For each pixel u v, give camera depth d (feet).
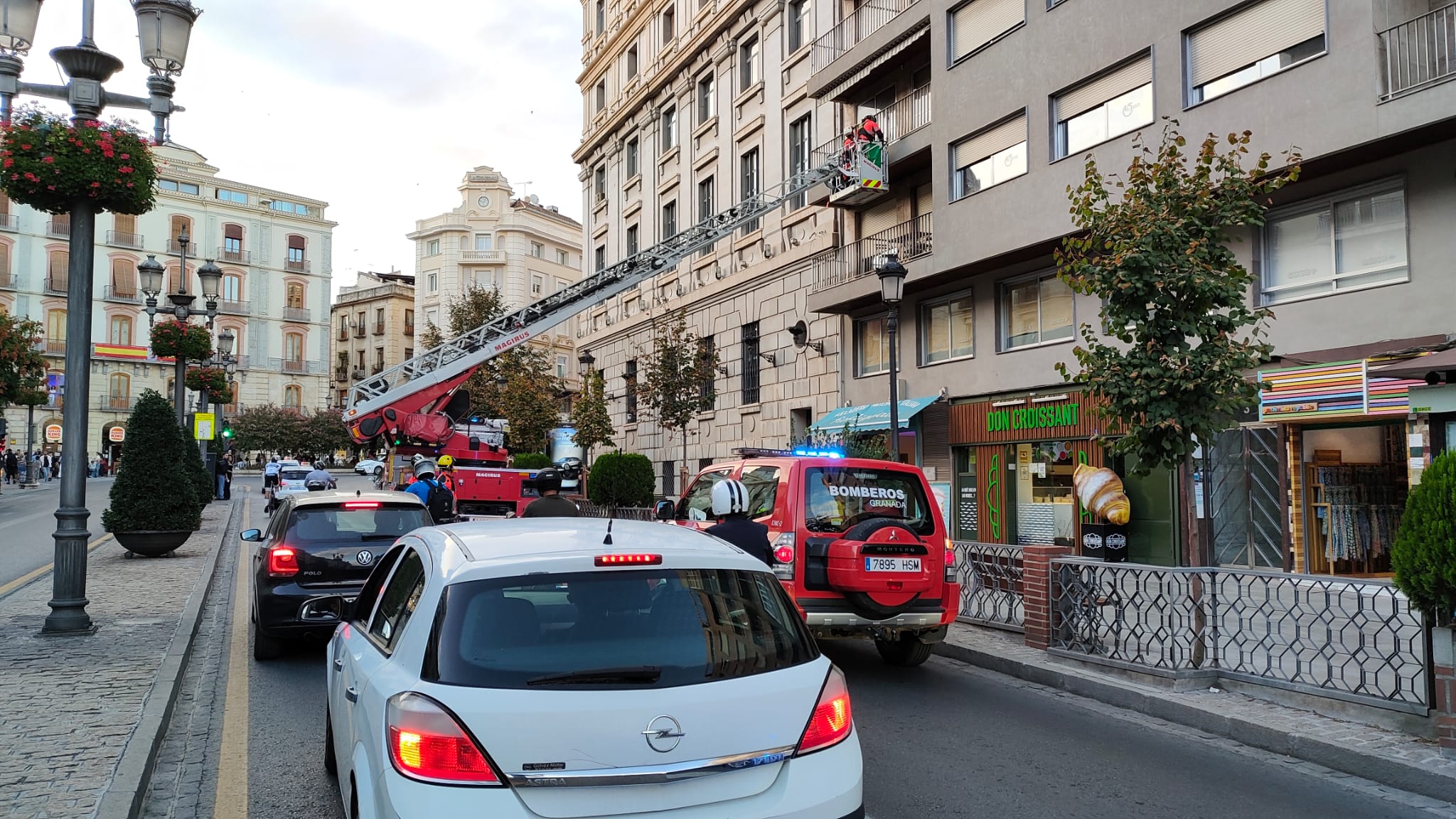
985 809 15.53
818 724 9.96
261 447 216.54
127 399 206.59
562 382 119.75
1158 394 24.85
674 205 103.40
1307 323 41.42
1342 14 38.17
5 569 45.93
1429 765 16.79
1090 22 49.93
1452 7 36.37
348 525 27.53
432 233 225.76
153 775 17.01
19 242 197.88
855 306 69.15
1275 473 44.09
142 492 47.91
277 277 231.30
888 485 26.53
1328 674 20.66
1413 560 17.58
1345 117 37.88
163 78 29.32
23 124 27.32
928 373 64.39
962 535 61.98
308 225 236.84
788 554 24.68
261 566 26.99
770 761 9.52
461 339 68.85
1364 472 40.70
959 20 59.47
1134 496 50.37
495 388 112.68
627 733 9.01
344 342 282.97
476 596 9.91
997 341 58.54
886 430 63.46
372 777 9.39
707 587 10.67
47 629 27.71
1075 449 53.72
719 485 22.25
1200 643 23.15
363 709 10.39
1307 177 41.04
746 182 87.92
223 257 222.89
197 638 30.12
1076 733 20.40
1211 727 20.57
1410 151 38.04
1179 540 47.83
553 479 27.78
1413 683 18.89
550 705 8.98
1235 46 43.37
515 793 8.66
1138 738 20.08
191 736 19.62
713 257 92.22
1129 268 25.22
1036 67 53.06
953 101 59.16
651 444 104.63
